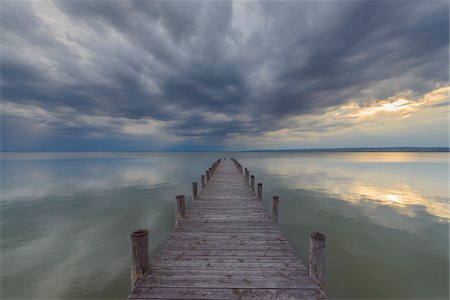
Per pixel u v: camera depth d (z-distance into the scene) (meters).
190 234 4.89
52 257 7.28
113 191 18.16
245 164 48.09
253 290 2.90
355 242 8.26
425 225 10.09
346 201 14.54
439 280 5.91
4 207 13.62
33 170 36.38
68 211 12.58
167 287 2.96
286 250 4.09
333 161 59.78
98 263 6.91
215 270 3.38
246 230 5.14
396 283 5.79
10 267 6.68
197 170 35.78
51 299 5.30
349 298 5.27
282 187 19.44
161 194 16.94
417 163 50.44
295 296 2.80
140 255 3.14
